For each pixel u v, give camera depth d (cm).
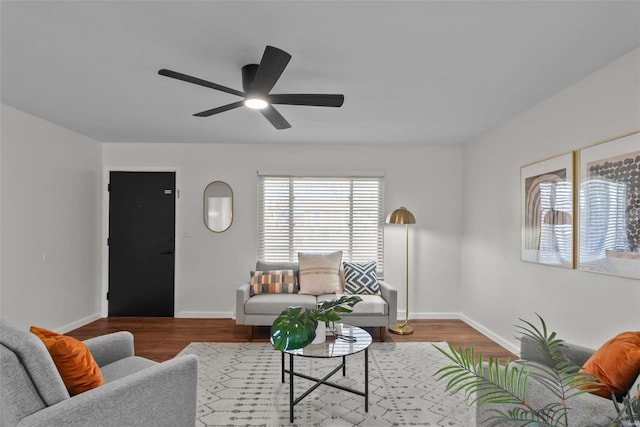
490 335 388
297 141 452
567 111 270
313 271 409
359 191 470
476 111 329
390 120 358
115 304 465
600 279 236
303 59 226
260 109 246
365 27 190
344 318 373
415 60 227
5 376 128
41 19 184
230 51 216
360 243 468
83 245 430
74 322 414
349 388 264
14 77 258
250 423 219
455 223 467
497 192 377
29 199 348
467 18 181
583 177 251
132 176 468
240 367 306
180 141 456
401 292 468
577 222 257
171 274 468
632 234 210
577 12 175
